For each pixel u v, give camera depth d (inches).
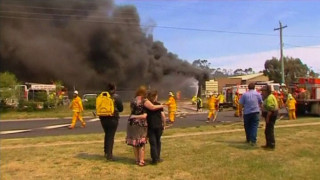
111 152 349.4
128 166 322.7
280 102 952.9
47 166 322.7
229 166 322.7
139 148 326.6
